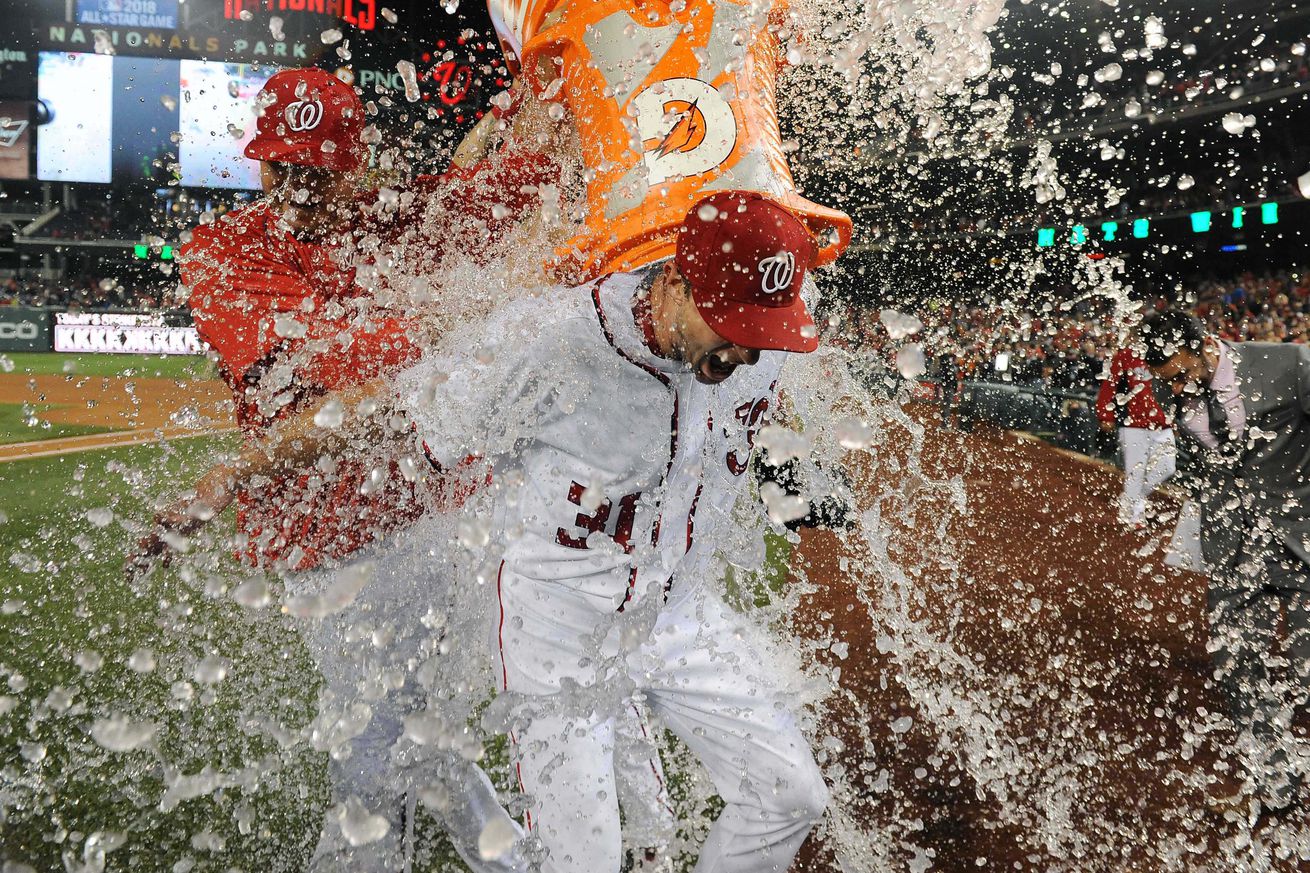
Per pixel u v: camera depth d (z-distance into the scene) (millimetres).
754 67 2115
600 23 2057
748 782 1778
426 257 2271
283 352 2000
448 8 2469
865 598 4230
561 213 2266
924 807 2748
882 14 2332
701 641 1811
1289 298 19234
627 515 1698
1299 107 17828
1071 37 17250
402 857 2096
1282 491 3104
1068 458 10055
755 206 1476
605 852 1657
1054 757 3084
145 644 3492
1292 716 3049
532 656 1739
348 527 1962
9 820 2426
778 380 1974
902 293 13414
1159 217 19922
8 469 7199
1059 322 12617
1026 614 4539
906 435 9641
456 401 1598
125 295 25156
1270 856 2574
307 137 2018
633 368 1577
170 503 1690
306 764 2711
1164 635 4324
